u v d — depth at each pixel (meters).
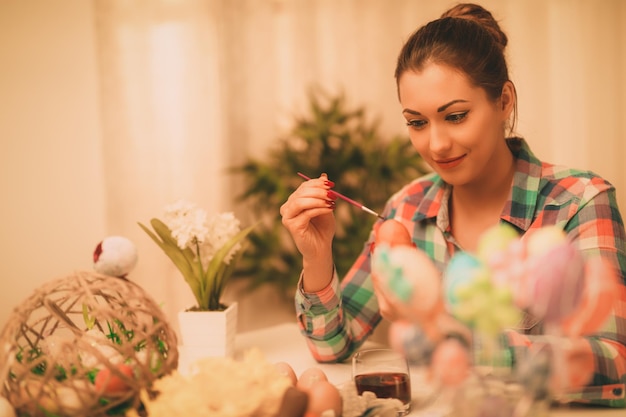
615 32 3.10
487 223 1.29
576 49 3.09
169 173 2.90
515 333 0.93
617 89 3.11
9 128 2.56
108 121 2.74
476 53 1.08
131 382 0.82
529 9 3.07
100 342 0.84
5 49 2.54
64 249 2.65
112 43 2.73
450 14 1.32
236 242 1.30
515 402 0.69
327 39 3.36
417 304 0.66
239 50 3.21
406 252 0.68
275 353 1.37
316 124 3.14
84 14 2.66
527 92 3.09
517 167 1.26
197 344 1.24
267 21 3.28
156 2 2.83
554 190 1.23
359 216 3.09
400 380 0.94
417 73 1.08
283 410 0.78
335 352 1.28
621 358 0.97
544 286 0.61
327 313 1.25
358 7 3.35
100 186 2.71
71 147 2.65
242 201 3.13
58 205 2.64
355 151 3.12
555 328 0.65
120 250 0.96
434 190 1.35
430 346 0.65
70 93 2.65
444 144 1.09
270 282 3.19
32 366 0.82
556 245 0.62
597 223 1.17
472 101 1.07
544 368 0.64
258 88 3.27
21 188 2.58
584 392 0.94
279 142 3.29
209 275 1.27
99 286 0.88
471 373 0.70
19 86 2.57
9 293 2.56
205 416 0.75
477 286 0.62
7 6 2.54
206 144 2.98
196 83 2.95
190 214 1.25
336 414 0.83
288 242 3.32
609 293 0.62
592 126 3.12
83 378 0.84
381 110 3.37
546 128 3.11
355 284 1.38
